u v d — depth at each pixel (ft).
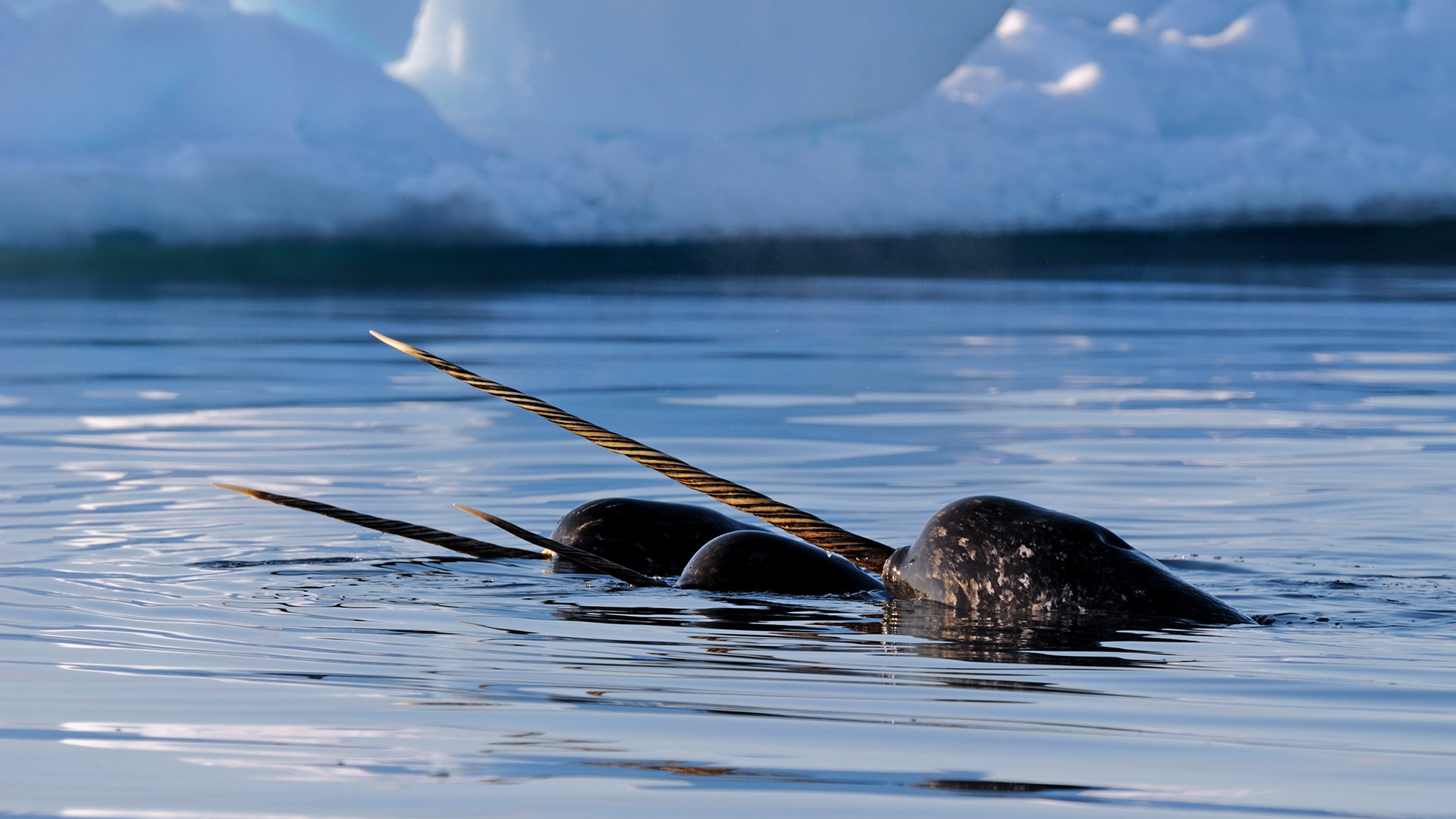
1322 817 29.35
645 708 38.32
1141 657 46.03
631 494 84.38
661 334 200.44
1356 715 37.93
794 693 40.29
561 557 64.75
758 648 47.26
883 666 44.45
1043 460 98.27
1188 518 77.20
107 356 175.73
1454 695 40.34
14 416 122.93
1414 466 95.20
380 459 99.40
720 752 33.96
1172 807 30.01
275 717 36.96
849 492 85.15
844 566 61.31
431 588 59.21
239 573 61.77
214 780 31.60
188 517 76.28
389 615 52.95
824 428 113.39
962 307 252.42
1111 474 92.17
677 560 66.18
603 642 48.11
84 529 72.49
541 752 33.88
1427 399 132.05
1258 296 277.64
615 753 33.78
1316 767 32.96
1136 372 154.71
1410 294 276.41
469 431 114.73
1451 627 51.88
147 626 49.93
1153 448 103.55
